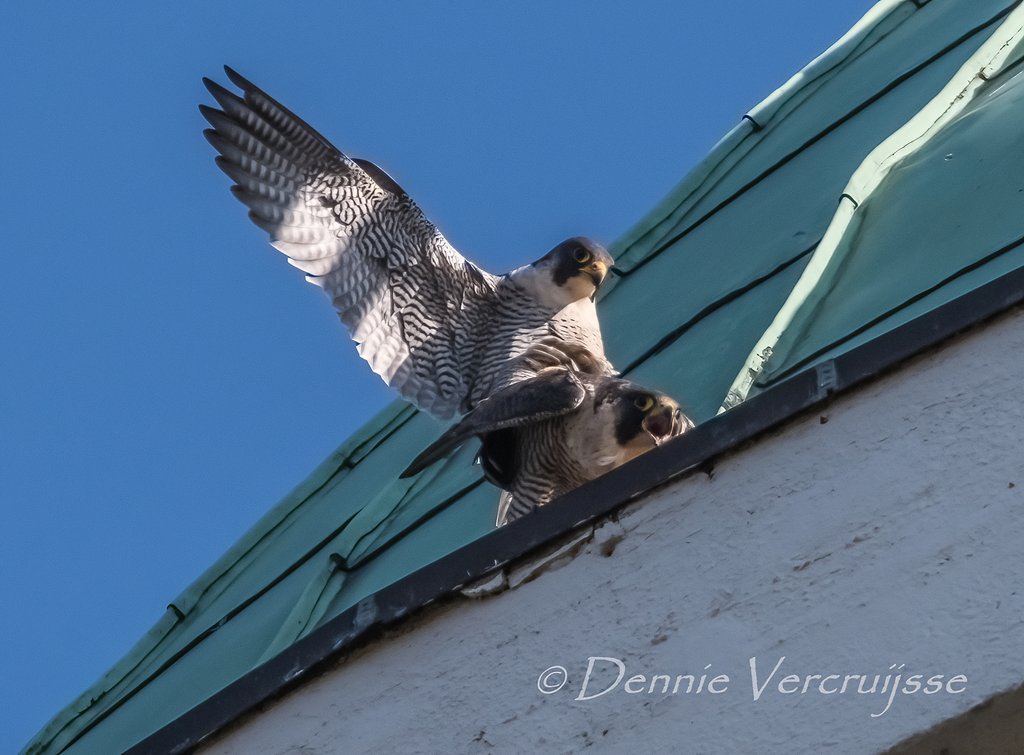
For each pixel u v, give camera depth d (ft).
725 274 61.67
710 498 36.91
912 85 67.36
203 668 61.67
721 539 36.50
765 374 53.01
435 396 51.39
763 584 35.68
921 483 34.91
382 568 59.11
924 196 57.16
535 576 38.09
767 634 35.24
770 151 69.56
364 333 51.34
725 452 37.04
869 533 35.01
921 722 33.06
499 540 38.58
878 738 33.35
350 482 68.90
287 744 39.24
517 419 45.55
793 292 55.11
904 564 34.45
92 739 62.75
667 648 36.14
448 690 37.99
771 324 54.19
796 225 61.05
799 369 52.08
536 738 36.55
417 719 38.06
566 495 38.34
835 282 55.77
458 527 58.03
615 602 37.04
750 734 34.53
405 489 63.26
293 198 51.08
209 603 67.36
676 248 67.15
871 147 63.26
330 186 51.34
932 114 62.59
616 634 36.76
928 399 35.45
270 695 39.70
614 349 61.21
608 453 45.70
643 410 45.65
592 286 51.52
